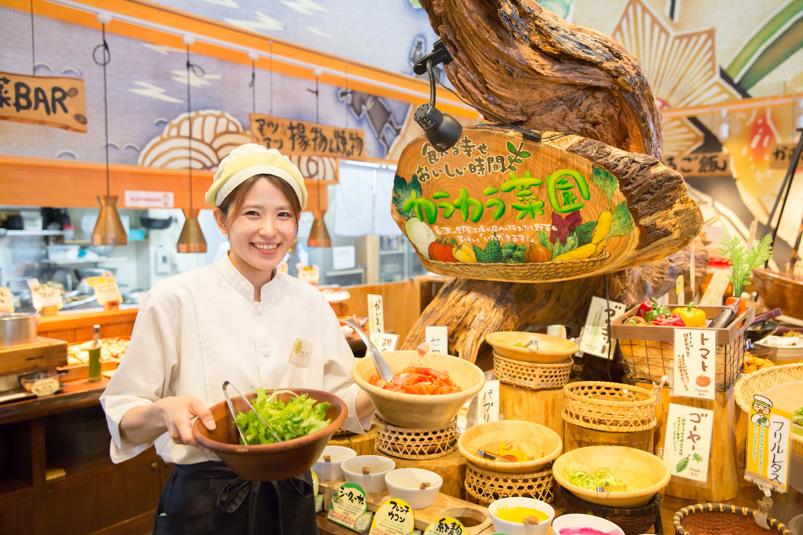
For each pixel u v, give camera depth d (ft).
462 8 5.03
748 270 10.26
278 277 5.16
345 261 22.99
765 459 4.53
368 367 5.65
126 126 15.16
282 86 18.38
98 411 11.33
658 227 5.44
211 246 20.80
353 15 17.70
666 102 22.31
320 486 5.71
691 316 6.37
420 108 5.49
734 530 4.56
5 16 13.03
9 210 16.34
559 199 5.78
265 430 3.91
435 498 5.21
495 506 4.76
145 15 13.65
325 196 19.62
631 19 22.16
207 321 4.69
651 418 5.27
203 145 16.72
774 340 9.16
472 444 5.52
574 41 5.40
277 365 4.88
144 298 4.76
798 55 19.63
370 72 18.30
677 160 21.75
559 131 6.23
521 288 7.08
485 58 5.46
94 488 10.59
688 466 5.39
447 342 7.02
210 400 4.61
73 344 12.68
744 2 20.33
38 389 9.68
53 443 10.91
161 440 4.67
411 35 19.57
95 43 14.44
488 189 6.13
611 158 5.32
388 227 23.06
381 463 5.65
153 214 19.38
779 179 20.38
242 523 4.57
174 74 15.94
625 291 7.66
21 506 9.66
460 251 6.64
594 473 5.01
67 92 12.07
